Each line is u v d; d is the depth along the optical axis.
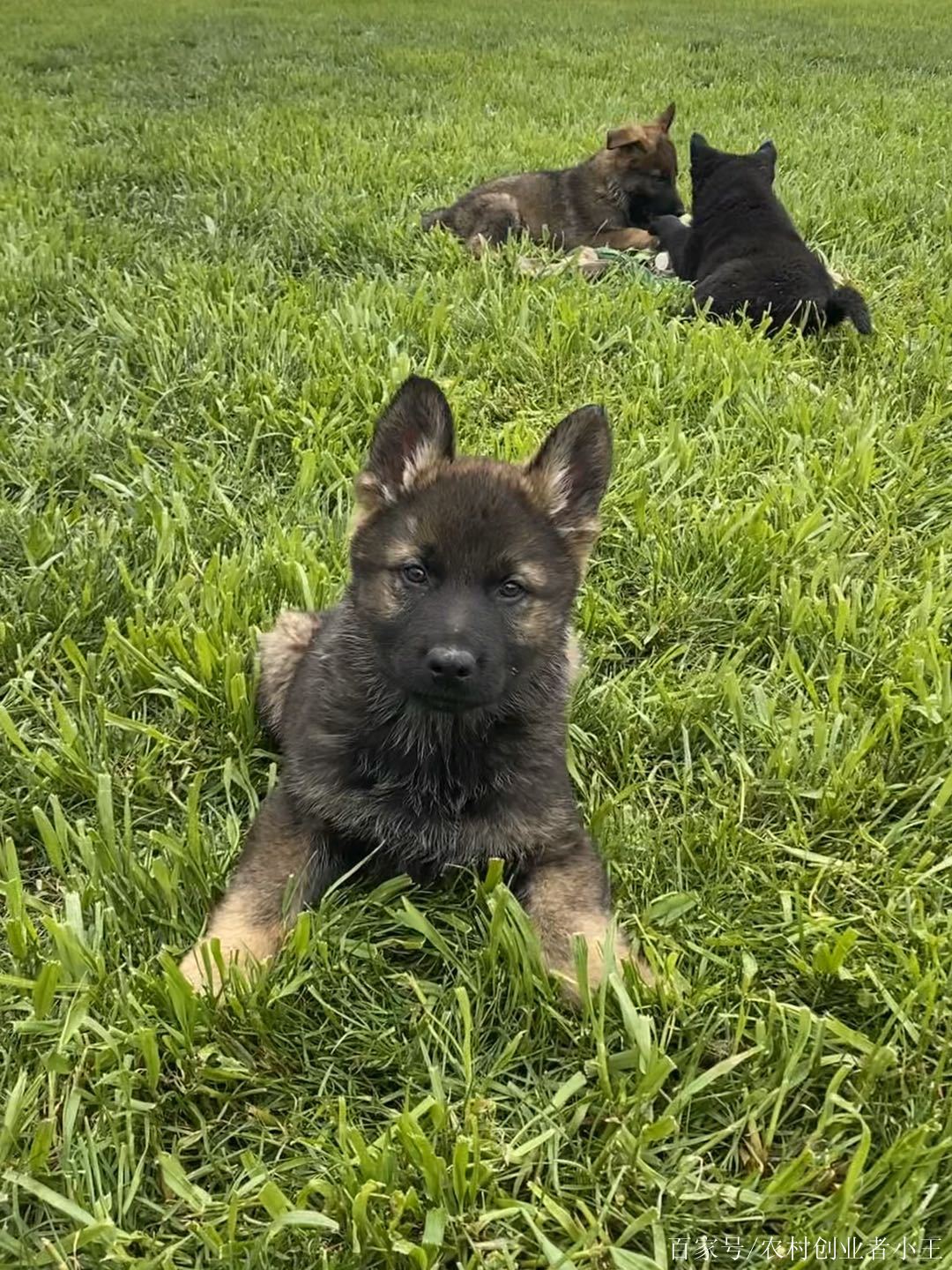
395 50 3.47
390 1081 0.54
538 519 0.67
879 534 0.93
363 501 0.68
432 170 1.94
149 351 1.17
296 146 2.06
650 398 1.12
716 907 0.62
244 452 1.04
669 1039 0.54
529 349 1.19
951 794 0.66
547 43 3.67
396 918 0.59
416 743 0.62
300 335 1.21
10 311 1.25
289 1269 0.46
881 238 1.62
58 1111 0.50
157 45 3.66
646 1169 0.48
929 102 2.71
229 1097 0.51
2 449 1.00
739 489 1.00
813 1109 0.52
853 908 0.62
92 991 0.53
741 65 3.22
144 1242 0.45
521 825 0.62
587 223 1.87
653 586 0.87
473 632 0.61
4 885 0.58
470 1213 0.47
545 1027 0.54
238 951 0.56
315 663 0.68
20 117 2.37
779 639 0.84
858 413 1.10
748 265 1.38
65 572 0.83
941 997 0.55
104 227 1.54
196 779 0.66
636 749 0.72
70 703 0.74
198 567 0.87
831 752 0.70
